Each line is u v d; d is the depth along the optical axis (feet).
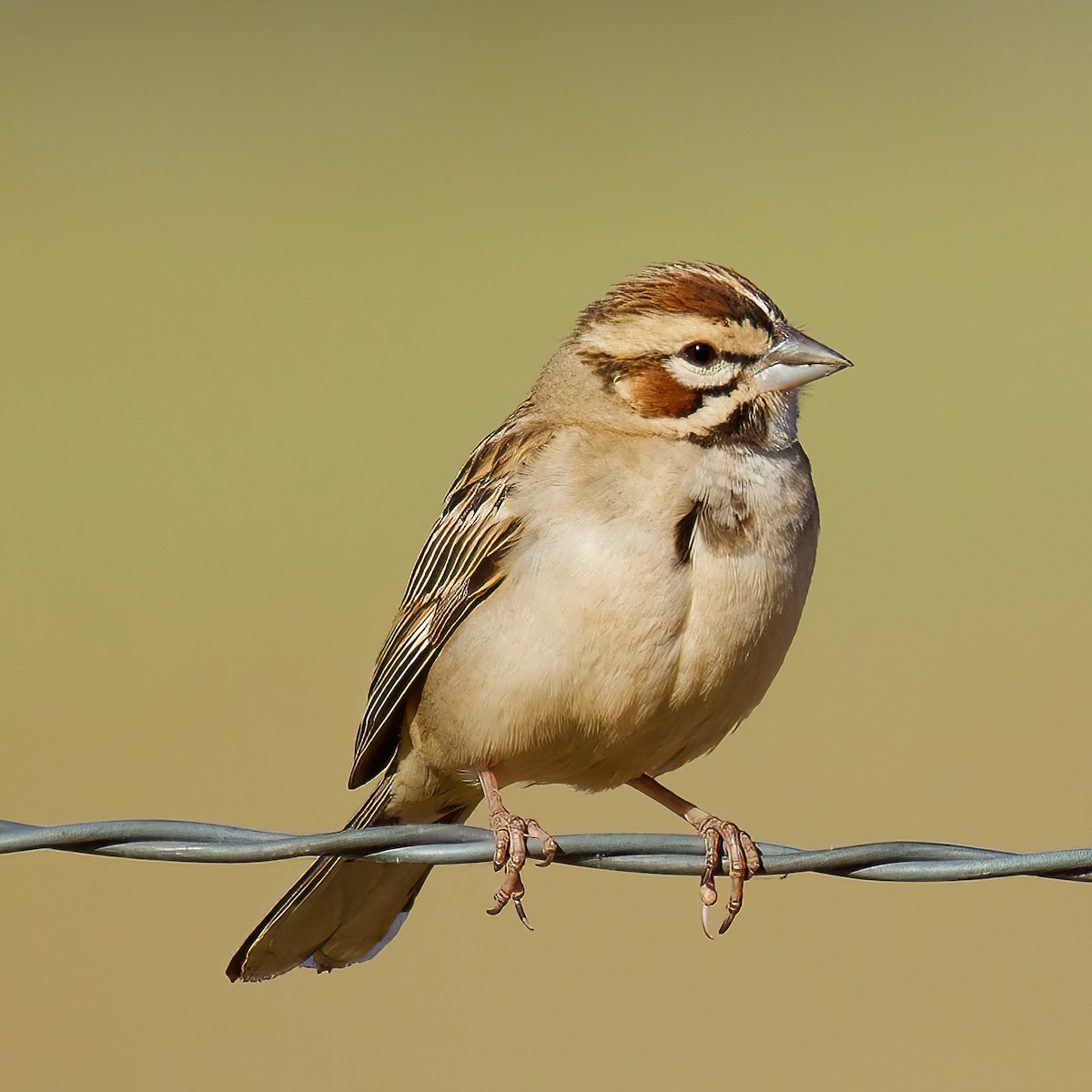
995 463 51.21
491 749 17.16
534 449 17.08
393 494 50.49
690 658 16.49
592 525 16.42
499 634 16.67
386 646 18.15
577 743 17.08
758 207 72.08
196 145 79.51
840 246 67.62
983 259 66.44
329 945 17.75
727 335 17.16
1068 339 59.52
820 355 17.10
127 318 63.93
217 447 53.98
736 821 33.50
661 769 18.06
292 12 96.32
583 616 16.30
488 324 62.28
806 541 16.98
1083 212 71.00
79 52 89.71
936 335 60.08
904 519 48.16
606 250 67.87
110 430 55.21
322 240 70.49
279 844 14.15
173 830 14.16
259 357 60.64
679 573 16.35
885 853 14.26
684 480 16.66
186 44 91.20
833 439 53.16
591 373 17.61
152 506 50.47
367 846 14.26
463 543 17.11
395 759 18.80
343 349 60.85
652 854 14.92
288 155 79.41
